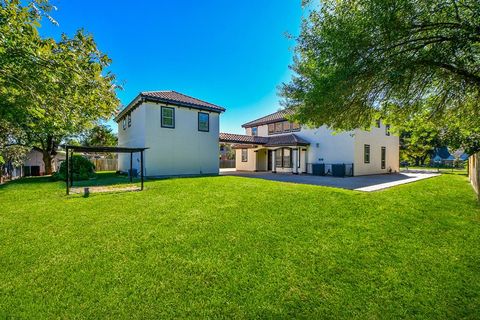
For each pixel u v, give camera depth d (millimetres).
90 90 3920
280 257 3535
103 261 3400
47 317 2318
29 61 3195
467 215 5398
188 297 2633
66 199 7289
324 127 17391
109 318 2312
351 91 4500
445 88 5094
